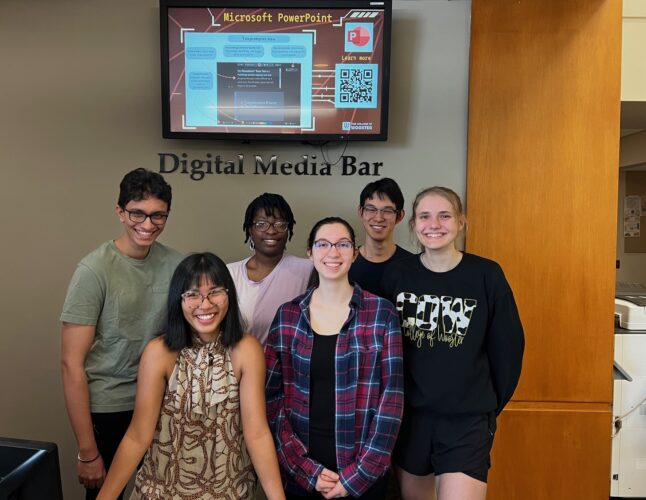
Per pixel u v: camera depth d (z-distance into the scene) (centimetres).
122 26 230
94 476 156
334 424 144
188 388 130
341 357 144
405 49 230
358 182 234
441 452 154
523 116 222
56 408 236
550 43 220
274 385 149
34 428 236
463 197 233
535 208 223
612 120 221
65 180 233
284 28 220
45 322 236
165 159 234
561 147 222
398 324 149
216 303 131
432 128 232
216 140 229
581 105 221
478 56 222
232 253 237
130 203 155
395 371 143
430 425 157
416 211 159
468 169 225
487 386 156
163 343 132
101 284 156
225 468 132
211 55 221
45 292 235
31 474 82
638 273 415
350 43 220
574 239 223
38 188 234
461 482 149
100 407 162
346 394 143
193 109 223
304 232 236
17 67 230
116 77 231
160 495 130
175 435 130
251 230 189
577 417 224
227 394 132
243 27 220
